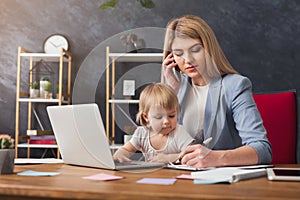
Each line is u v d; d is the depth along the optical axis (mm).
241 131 1470
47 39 3740
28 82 3760
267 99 2248
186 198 688
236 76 1570
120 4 3758
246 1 3719
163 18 3730
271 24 3699
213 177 930
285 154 2145
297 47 3668
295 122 2193
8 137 1083
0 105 3746
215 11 3727
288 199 662
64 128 1225
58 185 812
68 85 3646
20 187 779
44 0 3822
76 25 3781
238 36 3703
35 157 3662
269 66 3676
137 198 708
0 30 3811
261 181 921
